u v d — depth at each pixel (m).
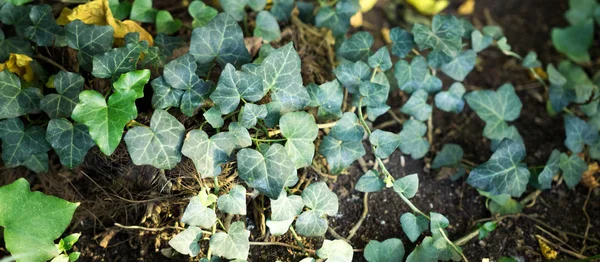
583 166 0.79
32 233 0.66
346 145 0.71
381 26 0.89
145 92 0.71
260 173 0.66
